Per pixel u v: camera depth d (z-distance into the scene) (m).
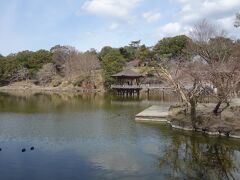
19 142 25.00
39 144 24.39
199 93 33.72
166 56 87.88
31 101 60.94
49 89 100.06
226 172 18.69
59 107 49.69
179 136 27.39
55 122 34.59
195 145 24.64
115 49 105.75
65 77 105.38
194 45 53.69
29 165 19.27
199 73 34.00
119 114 41.28
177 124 31.22
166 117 35.41
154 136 27.42
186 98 33.81
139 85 75.75
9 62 114.69
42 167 18.92
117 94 77.88
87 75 97.31
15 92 92.56
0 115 40.03
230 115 31.81
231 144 24.91
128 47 124.38
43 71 107.81
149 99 64.62
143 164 19.75
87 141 25.48
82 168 18.80
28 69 114.25
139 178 17.36
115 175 17.69
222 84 30.42
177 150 23.14
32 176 17.44
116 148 23.36
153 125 32.56
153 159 20.84
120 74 74.94
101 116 39.47
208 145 24.66
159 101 59.59
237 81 30.12
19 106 51.09
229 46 49.94
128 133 28.61
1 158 20.67
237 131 26.92
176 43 97.38
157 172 18.38
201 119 30.20
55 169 18.56
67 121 35.34
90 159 20.56
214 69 31.41
